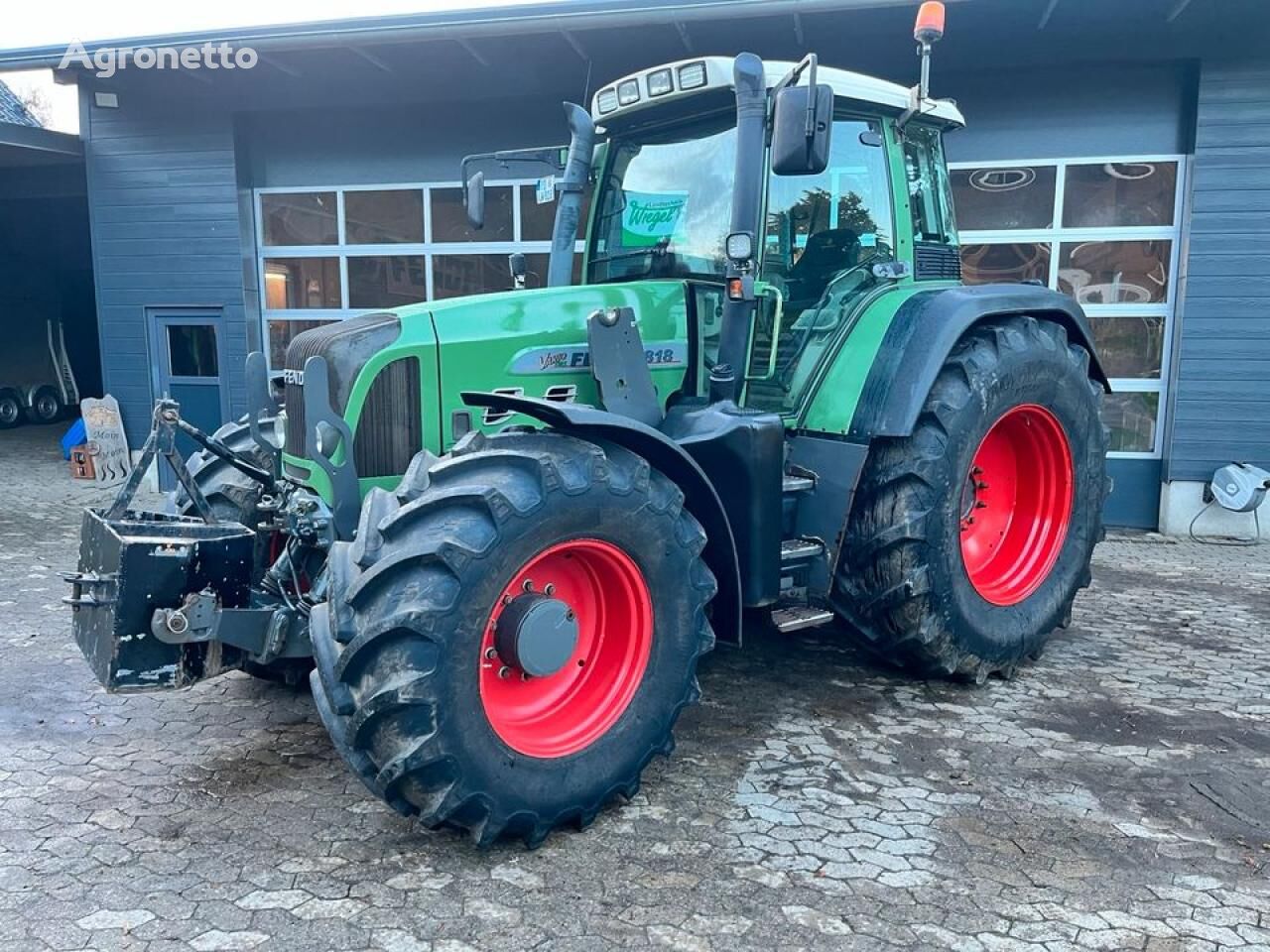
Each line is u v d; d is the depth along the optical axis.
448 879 2.70
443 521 2.64
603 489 2.83
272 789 3.24
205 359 9.66
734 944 2.41
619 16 6.81
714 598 3.42
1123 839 2.92
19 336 15.75
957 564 3.90
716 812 3.08
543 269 8.80
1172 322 7.56
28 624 5.12
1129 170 7.48
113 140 9.33
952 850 2.86
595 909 2.55
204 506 3.44
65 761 3.47
